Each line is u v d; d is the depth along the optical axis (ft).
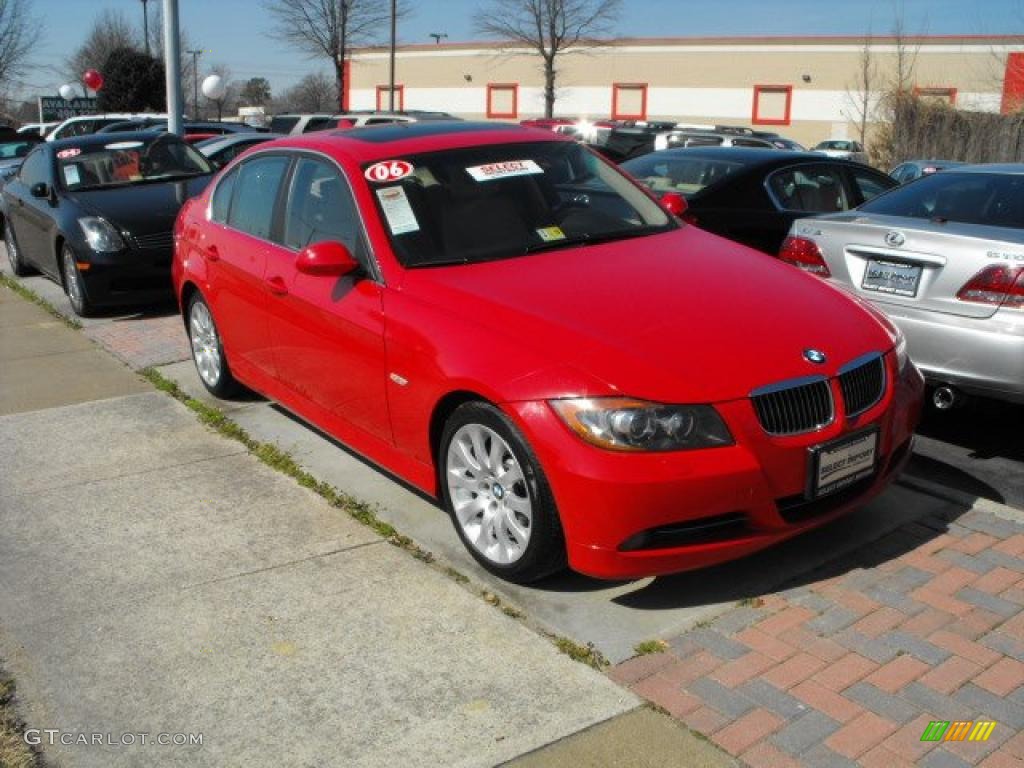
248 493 16.01
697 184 25.67
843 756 9.52
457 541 14.14
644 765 9.48
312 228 16.30
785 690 10.52
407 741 9.95
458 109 174.81
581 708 10.33
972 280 15.90
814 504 12.32
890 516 14.37
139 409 20.47
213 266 19.26
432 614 12.22
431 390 13.12
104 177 32.53
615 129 72.79
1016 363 15.42
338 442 18.10
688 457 11.21
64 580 13.35
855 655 11.07
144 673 11.22
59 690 10.97
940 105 106.22
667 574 12.19
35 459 17.79
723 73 158.71
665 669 10.96
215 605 12.59
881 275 17.15
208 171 34.37
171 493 16.10
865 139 142.41
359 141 16.61
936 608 11.96
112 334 27.22
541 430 11.58
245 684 10.96
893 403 12.95
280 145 18.07
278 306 16.83
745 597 12.34
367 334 14.33
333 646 11.60
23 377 23.13
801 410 11.87
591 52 162.81
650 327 12.30
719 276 14.08
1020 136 99.71
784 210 24.47
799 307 13.33
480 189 15.71
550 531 11.89
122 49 132.16
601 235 15.55
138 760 9.83
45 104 121.39
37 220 32.07
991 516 14.32
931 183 18.99
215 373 20.66
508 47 151.53
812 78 153.48
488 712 10.34
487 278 13.82
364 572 13.32
